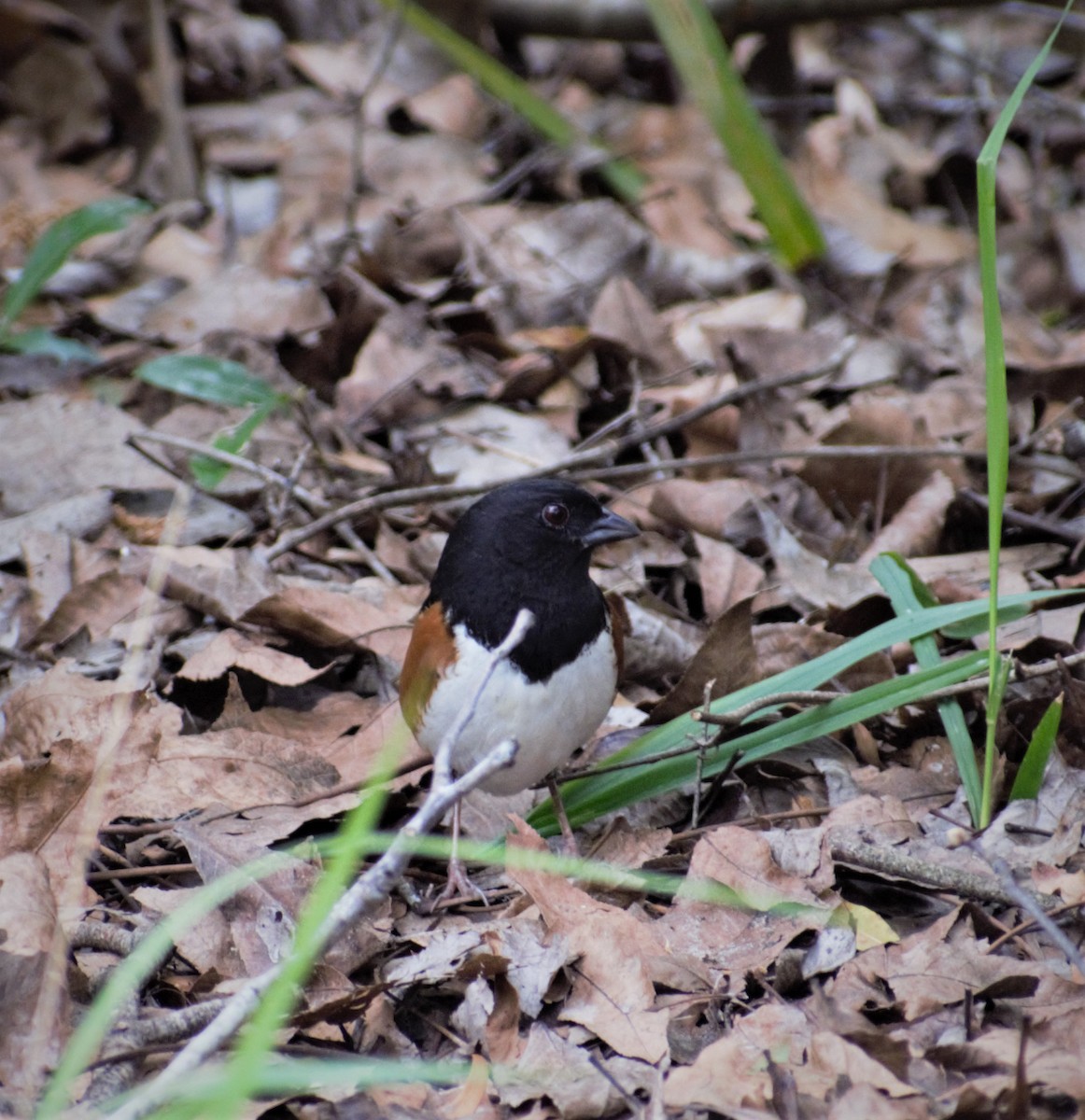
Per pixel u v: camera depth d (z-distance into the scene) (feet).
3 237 40.75
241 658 25.90
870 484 31.86
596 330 36.76
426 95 47.37
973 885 20.56
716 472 33.40
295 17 50.49
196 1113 15.48
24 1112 16.24
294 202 42.86
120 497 31.50
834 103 49.37
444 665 21.80
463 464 32.96
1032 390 35.55
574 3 47.88
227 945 20.01
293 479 30.30
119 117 45.80
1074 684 23.65
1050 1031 17.52
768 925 20.24
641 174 45.47
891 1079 16.83
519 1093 17.49
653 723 25.80
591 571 30.40
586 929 19.58
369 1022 18.95
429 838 22.74
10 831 21.43
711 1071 17.31
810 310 40.50
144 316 38.14
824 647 26.63
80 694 24.04
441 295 38.55
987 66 51.16
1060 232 41.73
